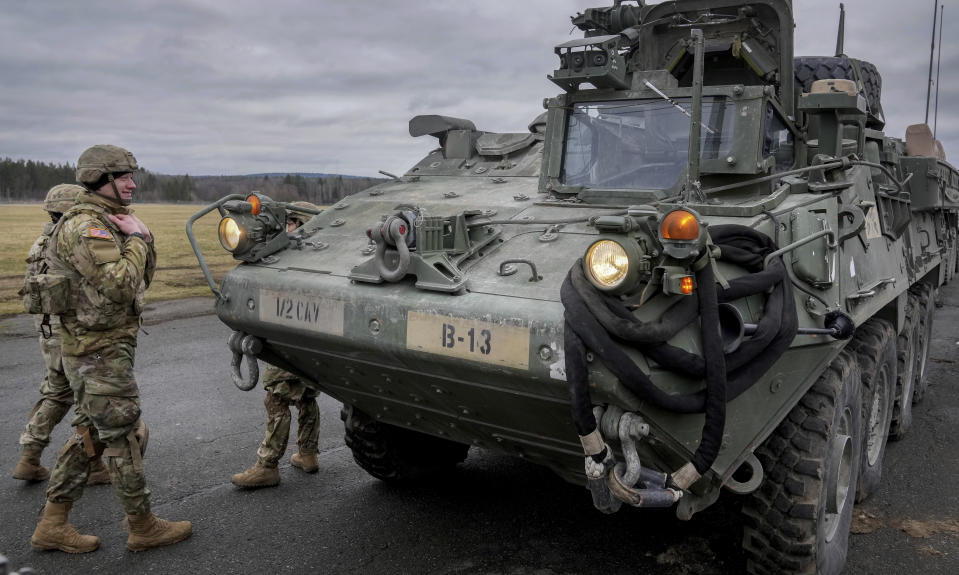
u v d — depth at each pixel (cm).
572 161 446
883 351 488
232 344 415
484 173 520
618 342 279
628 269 270
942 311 1252
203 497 506
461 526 461
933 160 636
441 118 552
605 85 429
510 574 402
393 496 507
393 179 543
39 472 528
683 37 515
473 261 356
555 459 387
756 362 312
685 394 292
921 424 669
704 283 292
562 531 454
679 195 384
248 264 417
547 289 316
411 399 393
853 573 413
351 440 487
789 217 351
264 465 520
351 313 353
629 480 284
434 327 325
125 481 421
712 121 407
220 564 416
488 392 334
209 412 686
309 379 449
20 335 967
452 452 534
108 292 402
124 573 407
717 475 320
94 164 414
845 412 410
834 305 371
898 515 486
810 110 446
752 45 486
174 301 1245
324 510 486
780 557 362
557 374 294
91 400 410
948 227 908
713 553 424
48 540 430
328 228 449
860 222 398
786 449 363
